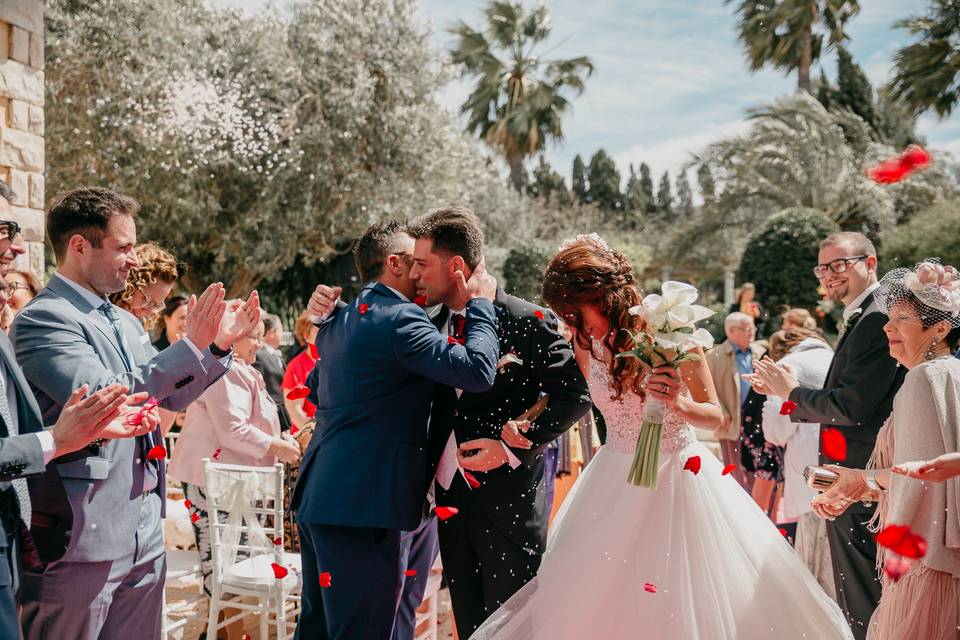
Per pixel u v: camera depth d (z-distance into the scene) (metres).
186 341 2.49
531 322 2.93
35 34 5.39
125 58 11.33
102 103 11.05
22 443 1.83
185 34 12.27
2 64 5.10
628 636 2.47
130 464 2.53
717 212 21.33
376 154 13.80
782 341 5.46
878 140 24.94
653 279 26.97
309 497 2.63
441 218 2.75
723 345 6.22
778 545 2.67
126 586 2.59
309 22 13.66
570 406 2.85
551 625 2.56
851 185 18.98
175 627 3.74
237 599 4.14
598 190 42.34
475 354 2.58
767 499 5.57
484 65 25.12
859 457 3.13
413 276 2.77
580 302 2.68
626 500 2.65
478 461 2.80
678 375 2.47
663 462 2.66
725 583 2.54
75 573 2.38
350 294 15.36
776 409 4.29
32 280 3.71
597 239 2.84
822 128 19.97
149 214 12.26
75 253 2.51
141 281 3.43
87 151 11.24
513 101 25.66
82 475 2.37
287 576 3.47
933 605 2.27
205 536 3.85
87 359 2.36
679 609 2.46
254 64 12.71
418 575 3.16
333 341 2.74
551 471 3.68
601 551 2.61
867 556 3.09
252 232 13.09
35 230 5.41
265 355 6.25
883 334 3.04
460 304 2.79
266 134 12.28
